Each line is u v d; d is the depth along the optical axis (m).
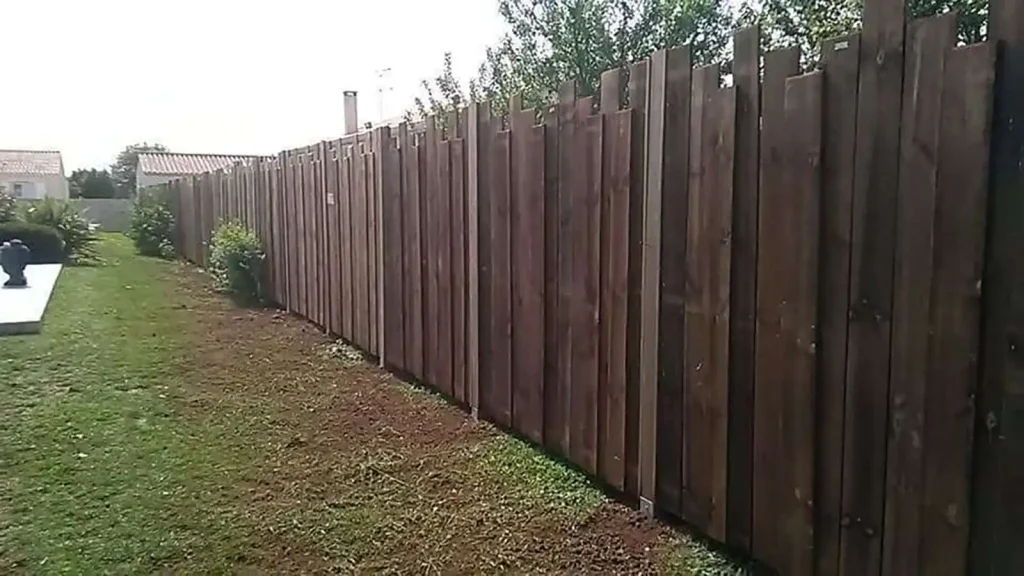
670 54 2.70
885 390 1.96
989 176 1.67
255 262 9.20
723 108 2.46
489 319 4.13
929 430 1.85
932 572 1.86
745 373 2.45
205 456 3.73
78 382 5.10
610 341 3.13
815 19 5.18
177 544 2.77
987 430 1.72
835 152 2.06
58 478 3.41
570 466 3.48
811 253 2.16
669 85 2.71
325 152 6.92
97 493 3.25
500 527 2.90
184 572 2.57
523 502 3.12
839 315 2.08
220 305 8.88
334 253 6.82
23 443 3.87
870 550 2.03
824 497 2.17
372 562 2.64
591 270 3.23
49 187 36.41
